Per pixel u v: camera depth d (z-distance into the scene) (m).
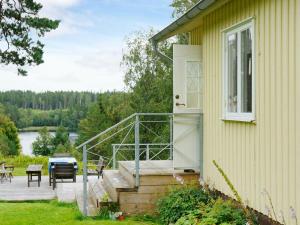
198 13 7.53
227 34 7.44
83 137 46.53
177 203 7.54
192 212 7.16
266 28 5.95
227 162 7.33
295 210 5.21
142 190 8.34
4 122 48.59
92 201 9.90
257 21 6.23
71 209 9.71
